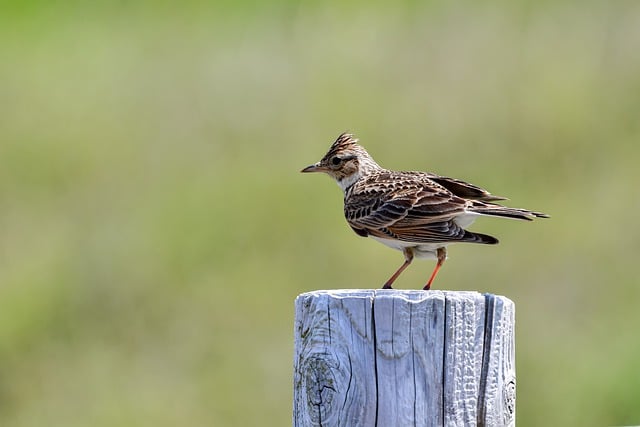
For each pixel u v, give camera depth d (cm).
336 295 650
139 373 1541
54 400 1511
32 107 1916
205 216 1719
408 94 1856
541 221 1744
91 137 1844
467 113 1836
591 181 1805
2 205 1773
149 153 1827
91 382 1524
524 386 1524
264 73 1920
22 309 1609
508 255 1698
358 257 1650
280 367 1538
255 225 1706
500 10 2056
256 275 1642
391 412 638
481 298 644
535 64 1920
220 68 1953
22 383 1534
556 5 2086
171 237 1689
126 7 2189
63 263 1666
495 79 1886
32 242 1698
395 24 2025
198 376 1534
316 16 2072
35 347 1583
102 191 1789
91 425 1483
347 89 1859
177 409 1486
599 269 1686
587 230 1723
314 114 1839
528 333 1609
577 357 1552
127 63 2003
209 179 1775
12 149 1838
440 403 637
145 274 1653
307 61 1939
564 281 1675
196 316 1609
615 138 1845
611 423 1479
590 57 1944
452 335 639
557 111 1838
